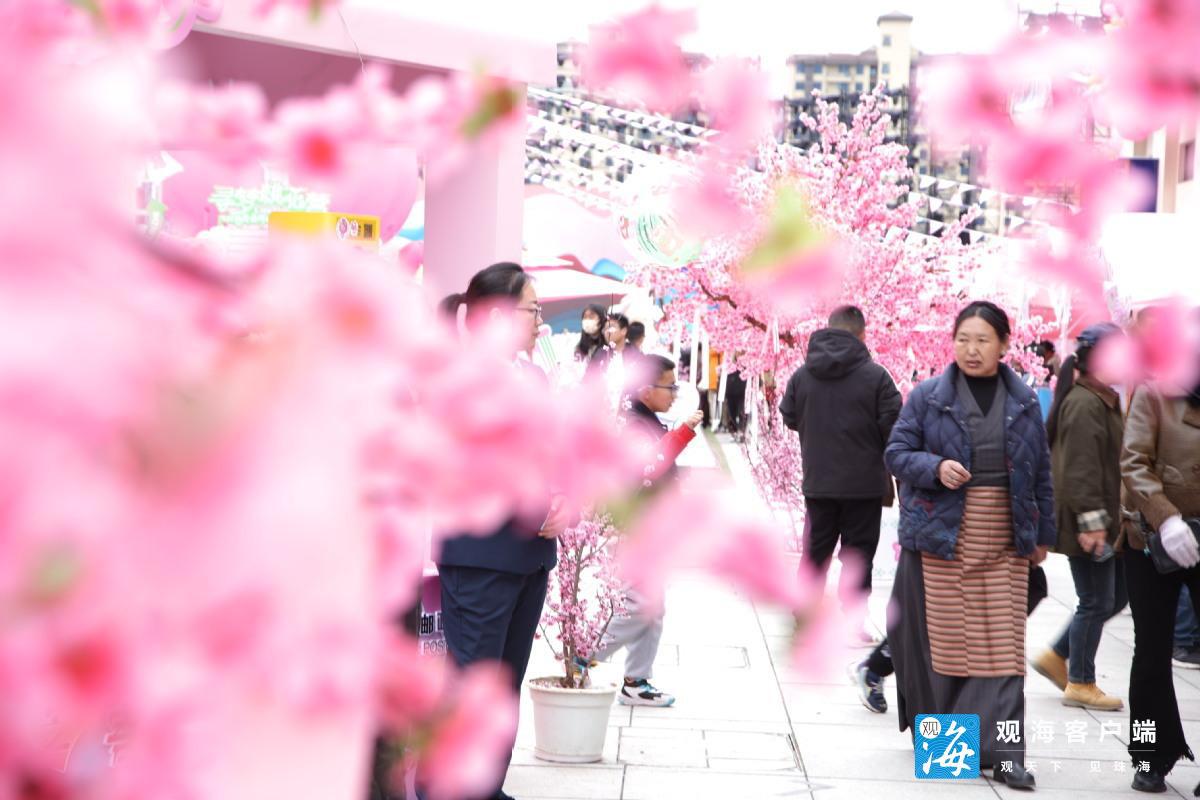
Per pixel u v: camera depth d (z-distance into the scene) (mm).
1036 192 1794
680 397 13656
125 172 764
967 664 9102
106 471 771
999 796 8773
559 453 1223
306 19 2014
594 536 9203
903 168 19031
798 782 8914
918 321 19188
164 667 838
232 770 933
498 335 1188
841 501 12875
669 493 1322
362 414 941
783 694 11383
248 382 884
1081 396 10891
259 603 863
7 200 712
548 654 12555
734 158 1455
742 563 1280
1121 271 14938
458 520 1176
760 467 16422
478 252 12062
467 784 1211
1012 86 1654
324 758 1014
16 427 710
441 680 1198
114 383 752
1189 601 13273
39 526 730
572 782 8711
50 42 855
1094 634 11250
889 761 9492
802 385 13070
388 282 981
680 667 12312
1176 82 1589
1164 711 8883
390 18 9672
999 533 9133
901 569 9445
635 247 14492
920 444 9297
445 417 1105
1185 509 8688
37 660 782
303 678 938
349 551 957
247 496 850
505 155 12008
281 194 7559
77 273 738
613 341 21547
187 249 1024
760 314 18188
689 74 1461
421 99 1556
